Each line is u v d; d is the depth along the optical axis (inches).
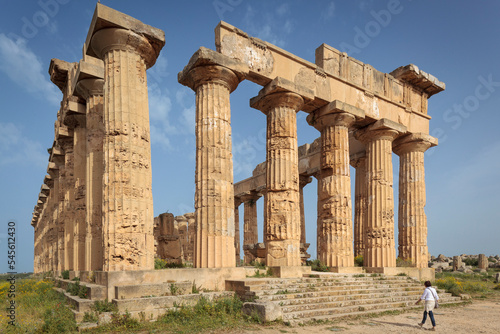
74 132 729.6
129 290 450.0
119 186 494.9
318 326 443.5
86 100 665.6
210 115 619.8
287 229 679.7
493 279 1254.9
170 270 509.7
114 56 524.1
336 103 765.9
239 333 394.6
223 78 636.7
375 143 883.4
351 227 776.9
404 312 562.3
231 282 550.0
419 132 951.0
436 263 1889.8
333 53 830.5
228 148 627.5
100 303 434.3
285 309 477.1
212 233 581.6
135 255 490.0
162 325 410.6
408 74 956.0
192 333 388.2
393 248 834.8
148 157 534.9
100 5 506.0
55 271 976.9
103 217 490.0
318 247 807.7
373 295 602.9
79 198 698.2
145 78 551.8
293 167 708.7
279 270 633.0
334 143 788.6
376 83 904.9
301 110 830.5
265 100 729.6
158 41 557.3
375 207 853.2
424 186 959.6
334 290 581.3
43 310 488.4
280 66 730.8
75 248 679.1
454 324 479.8
